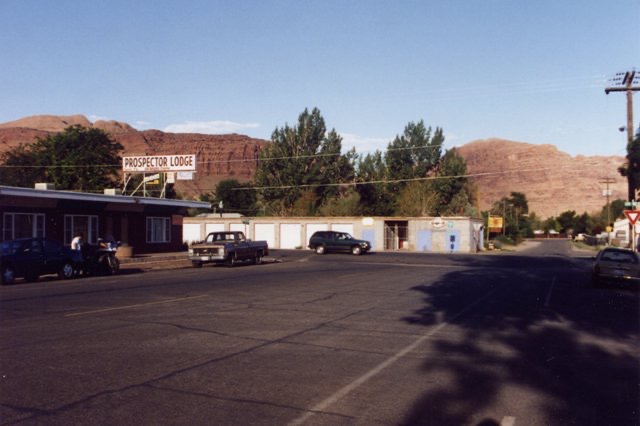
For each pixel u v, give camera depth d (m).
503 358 9.76
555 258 47.66
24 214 32.81
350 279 24.41
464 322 13.38
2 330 11.59
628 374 8.83
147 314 13.87
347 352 10.02
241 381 8.08
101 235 38.44
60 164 63.56
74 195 34.91
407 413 6.84
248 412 6.78
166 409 6.85
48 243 24.14
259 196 79.69
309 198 75.31
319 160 78.19
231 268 31.84
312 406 7.04
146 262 36.03
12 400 7.12
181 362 9.12
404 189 76.62
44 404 6.98
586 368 9.18
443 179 80.94
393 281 23.69
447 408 7.05
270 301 16.59
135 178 73.25
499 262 40.22
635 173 23.22
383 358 9.62
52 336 11.02
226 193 93.50
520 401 7.38
